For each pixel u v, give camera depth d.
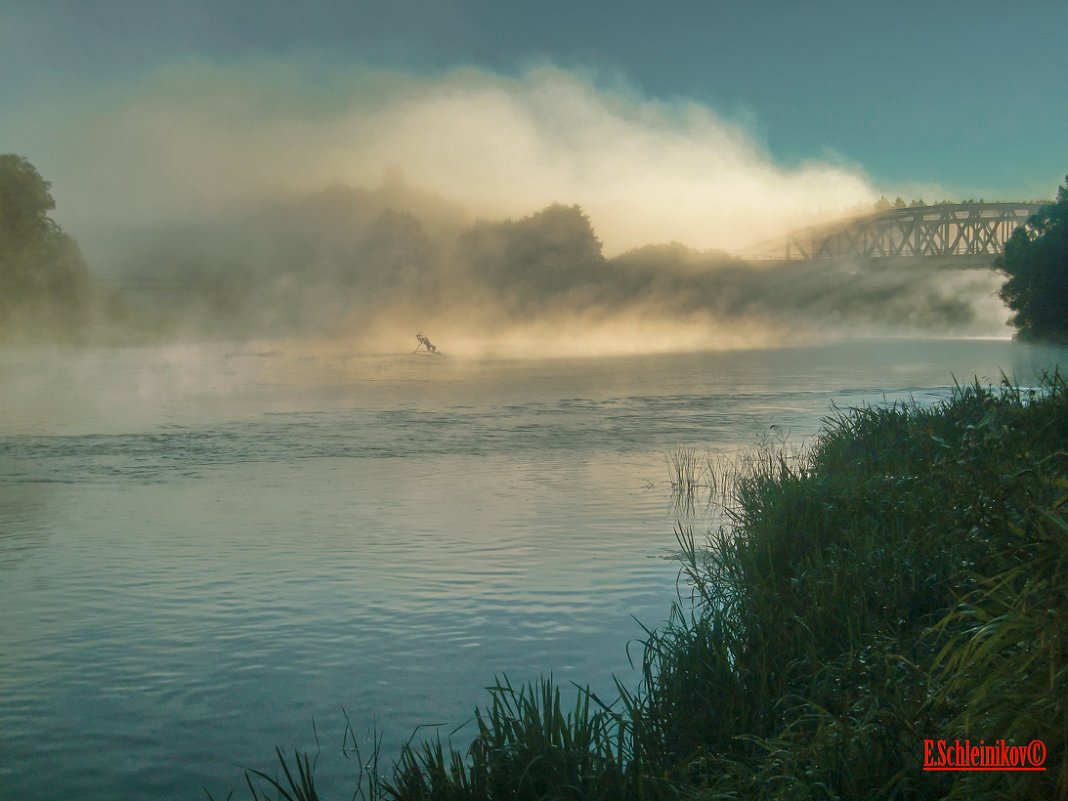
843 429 15.43
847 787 4.47
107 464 18.50
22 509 13.78
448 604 8.81
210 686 6.90
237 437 23.03
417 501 14.32
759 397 33.28
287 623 8.31
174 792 5.39
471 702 6.57
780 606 7.08
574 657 7.39
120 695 6.74
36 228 84.00
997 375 39.03
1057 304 60.06
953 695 4.84
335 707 6.51
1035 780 3.74
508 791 4.77
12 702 6.66
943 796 4.29
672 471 17.06
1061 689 3.81
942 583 6.87
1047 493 6.93
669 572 9.91
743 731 5.37
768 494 11.23
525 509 13.62
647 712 5.81
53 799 5.32
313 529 12.29
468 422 26.38
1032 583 4.38
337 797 5.30
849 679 5.61
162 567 10.29
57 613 8.63
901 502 8.90
